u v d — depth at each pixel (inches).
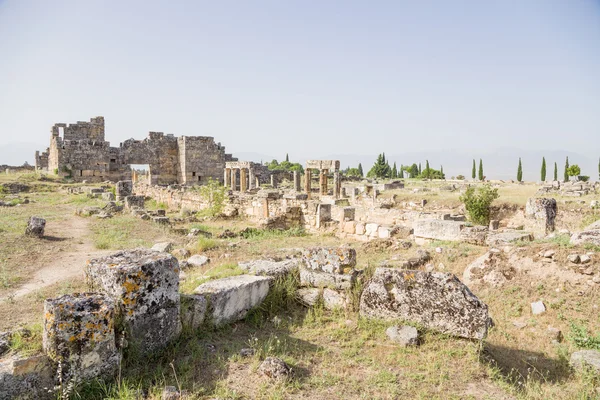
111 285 205.2
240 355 219.6
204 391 186.4
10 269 424.8
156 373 198.8
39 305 308.2
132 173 2003.0
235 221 896.9
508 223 913.5
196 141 2074.3
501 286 373.1
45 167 2480.3
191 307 242.2
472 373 215.3
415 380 206.5
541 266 374.0
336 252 307.9
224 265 382.0
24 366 167.3
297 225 796.6
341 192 1526.8
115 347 193.0
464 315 244.7
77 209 886.4
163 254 232.1
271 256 452.1
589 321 302.4
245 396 183.8
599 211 907.4
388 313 268.2
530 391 202.5
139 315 207.5
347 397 188.7
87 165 1876.2
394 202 1249.4
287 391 190.2
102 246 549.3
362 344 245.3
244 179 1777.8
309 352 231.9
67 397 170.2
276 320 274.5
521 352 266.4
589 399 203.2
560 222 935.0
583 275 347.9
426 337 248.5
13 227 649.0
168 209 1220.5
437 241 556.7
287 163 4170.8
